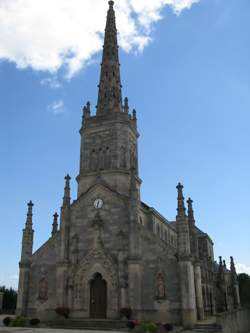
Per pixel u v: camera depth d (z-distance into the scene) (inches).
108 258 1780.3
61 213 1963.6
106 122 2158.0
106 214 1879.9
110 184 2004.2
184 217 1707.7
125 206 1857.8
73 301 1793.8
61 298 1780.3
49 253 1929.1
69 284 1817.2
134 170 1932.8
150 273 1696.6
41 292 1862.7
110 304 1710.1
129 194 1894.7
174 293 1626.5
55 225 2277.3
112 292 1724.9
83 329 1489.9
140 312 1636.3
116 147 2084.2
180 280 1619.1
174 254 1676.9
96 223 1862.7
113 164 2054.6
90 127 2186.3
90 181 2058.3
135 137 2276.1
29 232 1984.5
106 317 1708.9
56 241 1936.5
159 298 1641.2
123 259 1756.9
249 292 3686.0
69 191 2006.6
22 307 1844.2
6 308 2694.4
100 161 2102.6
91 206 1929.1
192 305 1569.9
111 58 2453.2
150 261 1713.8
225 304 2566.4
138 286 1667.1
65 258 1857.8
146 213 2123.5
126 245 1780.3
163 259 1692.9
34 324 1627.7
